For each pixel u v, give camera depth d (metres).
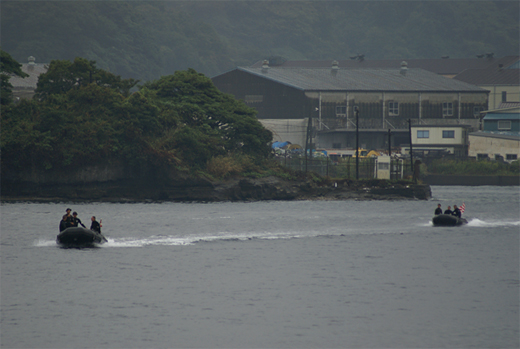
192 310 142.50
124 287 160.88
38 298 150.38
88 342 123.62
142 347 121.56
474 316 141.25
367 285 166.50
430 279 174.25
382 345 124.25
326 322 135.88
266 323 134.75
